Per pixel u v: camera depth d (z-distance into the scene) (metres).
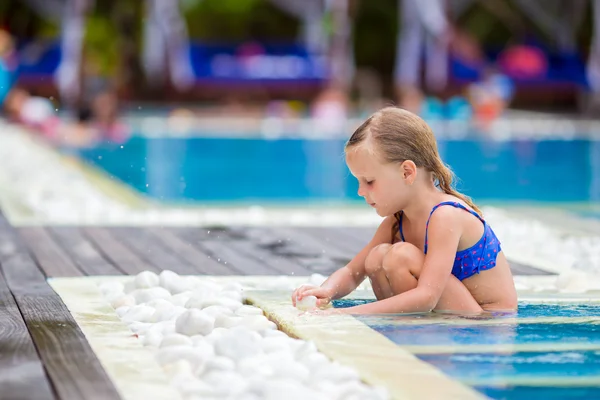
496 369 3.14
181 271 5.64
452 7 35.56
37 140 20.31
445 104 30.00
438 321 3.94
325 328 3.73
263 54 35.53
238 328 3.61
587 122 27.05
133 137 21.69
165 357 3.32
